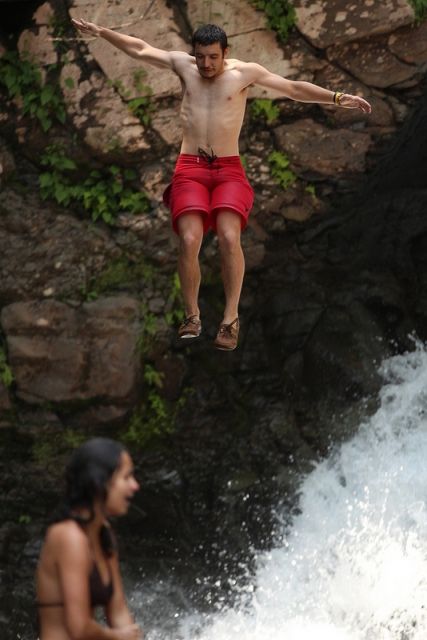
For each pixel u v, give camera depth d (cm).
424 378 3859
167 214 3681
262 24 3425
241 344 3962
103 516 1488
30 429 3703
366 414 3819
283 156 3600
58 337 3638
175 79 3522
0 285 3644
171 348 3803
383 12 3372
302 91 2366
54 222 3688
